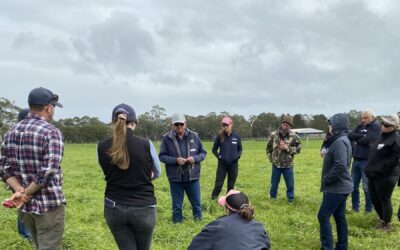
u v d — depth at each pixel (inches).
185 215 403.9
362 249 323.3
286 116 506.0
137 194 205.8
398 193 578.2
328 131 310.8
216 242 178.5
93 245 311.1
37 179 194.2
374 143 367.6
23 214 207.0
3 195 520.1
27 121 203.9
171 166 370.6
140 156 205.3
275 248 324.2
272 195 522.0
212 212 437.7
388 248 323.9
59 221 207.6
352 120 4087.1
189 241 329.7
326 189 296.0
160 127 4397.1
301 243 337.7
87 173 802.8
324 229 297.0
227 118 484.4
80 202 488.7
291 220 402.6
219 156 487.5
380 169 355.6
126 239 210.8
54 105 210.5
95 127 4426.7
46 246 204.4
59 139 201.6
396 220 418.3
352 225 391.5
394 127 352.2
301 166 976.3
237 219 183.6
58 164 197.8
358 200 447.5
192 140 371.2
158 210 438.9
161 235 341.4
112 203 205.3
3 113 3408.0
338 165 287.3
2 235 327.0
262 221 403.5
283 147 500.7
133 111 213.8
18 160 200.5
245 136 4906.5
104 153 206.5
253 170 885.2
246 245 175.8
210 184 660.7
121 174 204.7
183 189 378.3
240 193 190.9
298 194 559.5
